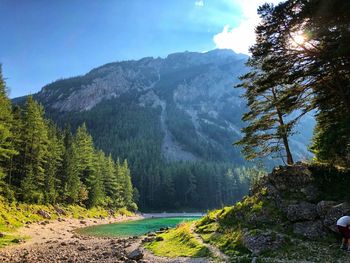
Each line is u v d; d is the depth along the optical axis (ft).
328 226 69.62
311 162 97.30
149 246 101.96
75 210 282.56
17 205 207.72
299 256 63.46
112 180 378.94
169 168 563.48
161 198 530.27
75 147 313.73
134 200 480.64
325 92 85.35
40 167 239.09
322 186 83.76
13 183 234.17
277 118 116.78
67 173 290.35
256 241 71.10
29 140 235.40
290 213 77.56
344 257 59.31
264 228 79.51
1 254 95.86
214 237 89.66
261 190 96.27
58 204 271.49
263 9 72.23
